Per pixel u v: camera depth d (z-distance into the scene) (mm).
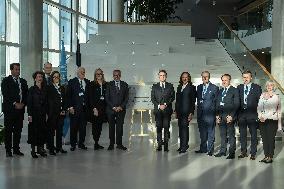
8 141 9922
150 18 27906
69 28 22109
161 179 7828
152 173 8336
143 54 19734
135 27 22391
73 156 10141
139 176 8070
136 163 9320
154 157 10094
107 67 18141
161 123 10984
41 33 16078
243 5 32375
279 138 12656
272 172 8492
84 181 7645
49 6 19812
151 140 12742
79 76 11203
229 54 21172
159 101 10891
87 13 24953
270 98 9461
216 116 10383
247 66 17359
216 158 10047
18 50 16797
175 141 12648
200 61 19562
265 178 7953
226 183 7547
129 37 21969
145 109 11719
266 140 9594
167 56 19453
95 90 11242
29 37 15680
